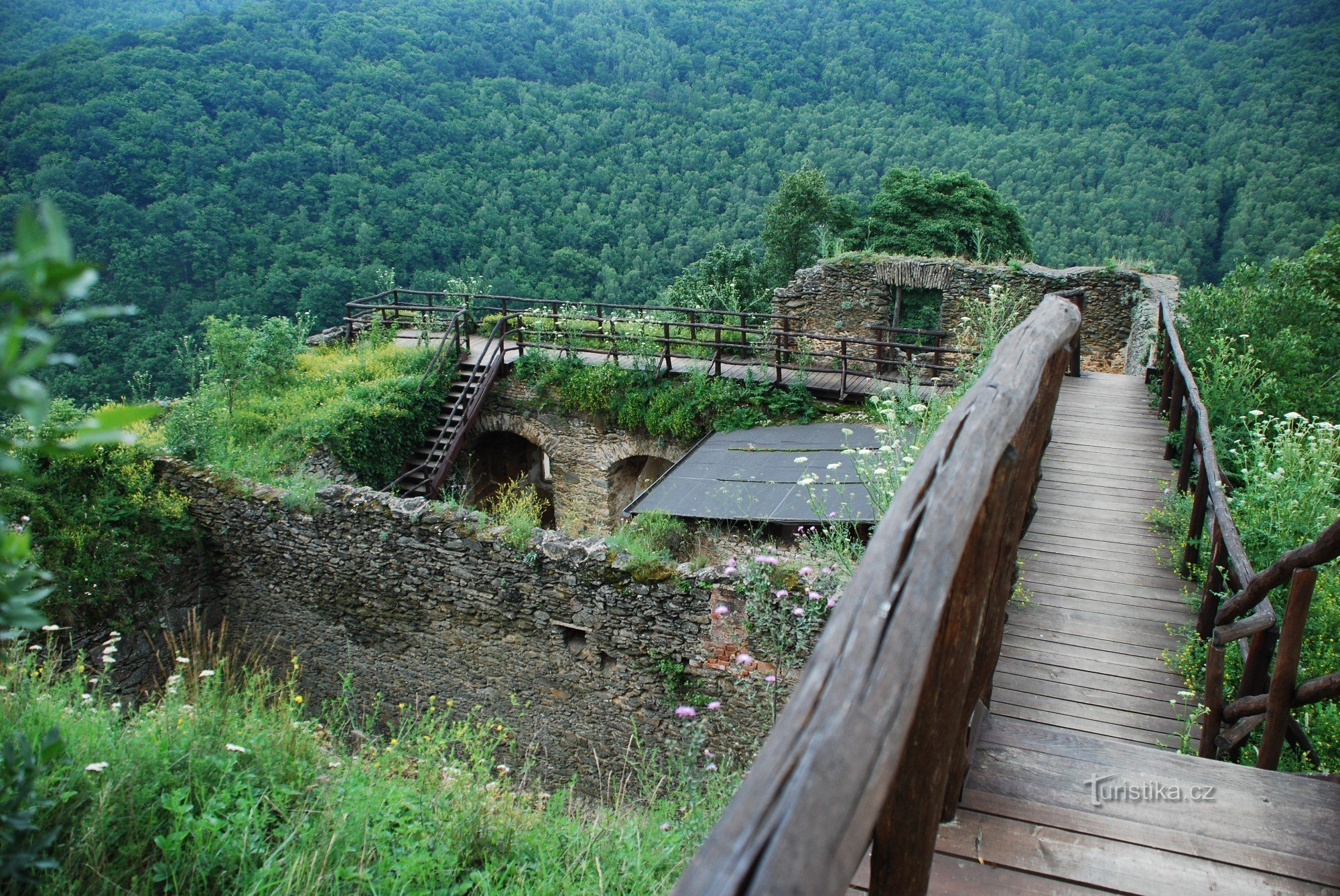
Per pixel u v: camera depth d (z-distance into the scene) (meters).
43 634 7.78
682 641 6.65
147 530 8.84
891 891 1.50
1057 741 2.62
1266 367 9.18
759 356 12.81
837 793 0.78
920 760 1.41
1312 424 7.06
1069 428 8.78
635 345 12.34
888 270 14.44
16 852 2.33
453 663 8.10
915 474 1.26
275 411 11.62
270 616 9.16
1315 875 2.05
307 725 4.48
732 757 6.61
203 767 3.61
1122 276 14.32
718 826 0.79
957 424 1.39
